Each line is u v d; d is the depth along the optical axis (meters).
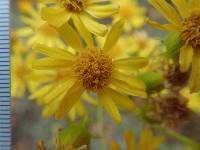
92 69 0.09
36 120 0.16
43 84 0.12
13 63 0.12
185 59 0.09
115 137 0.15
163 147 0.14
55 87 0.09
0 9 0.10
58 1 0.09
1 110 0.11
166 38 0.09
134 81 0.09
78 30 0.09
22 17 0.12
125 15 0.14
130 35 0.13
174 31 0.09
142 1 0.15
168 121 0.10
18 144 0.16
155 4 0.09
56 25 0.09
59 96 0.09
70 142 0.09
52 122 0.16
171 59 0.09
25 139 0.16
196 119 0.14
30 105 0.16
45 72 0.12
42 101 0.11
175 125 0.10
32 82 0.12
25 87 0.13
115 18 0.14
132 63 0.09
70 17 0.09
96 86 0.09
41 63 0.09
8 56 0.10
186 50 0.09
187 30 0.09
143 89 0.09
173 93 0.10
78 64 0.09
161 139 0.10
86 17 0.09
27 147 0.16
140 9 0.14
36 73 0.12
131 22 0.14
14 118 0.16
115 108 0.09
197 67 0.09
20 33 0.12
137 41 0.13
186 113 0.10
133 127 0.15
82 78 0.09
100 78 0.09
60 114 0.09
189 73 0.10
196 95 0.12
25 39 0.12
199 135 0.14
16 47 0.12
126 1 0.14
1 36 0.10
